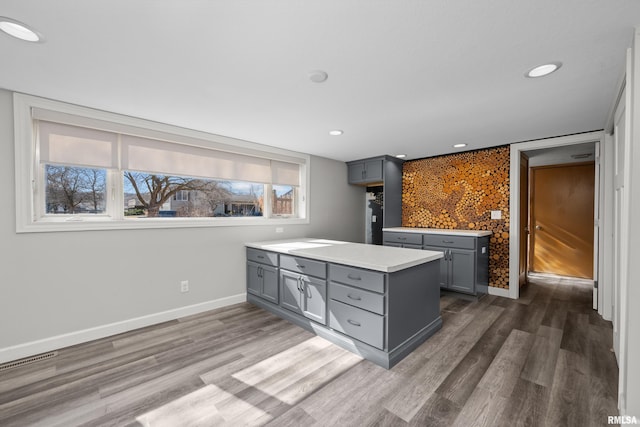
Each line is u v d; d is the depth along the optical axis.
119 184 2.59
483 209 3.81
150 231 2.74
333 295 2.40
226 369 1.99
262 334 2.55
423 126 2.81
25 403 1.64
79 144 2.35
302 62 1.63
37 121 2.18
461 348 2.27
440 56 1.56
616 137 2.13
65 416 1.54
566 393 1.71
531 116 2.51
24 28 1.31
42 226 2.19
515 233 3.54
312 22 1.28
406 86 1.93
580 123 2.71
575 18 1.24
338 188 4.62
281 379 1.88
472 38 1.40
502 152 3.64
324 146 3.68
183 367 2.02
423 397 1.69
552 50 1.49
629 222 1.36
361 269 2.17
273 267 3.04
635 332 1.34
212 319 2.89
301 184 4.15
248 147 3.42
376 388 1.78
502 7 1.17
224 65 1.67
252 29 1.33
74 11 1.20
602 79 1.81
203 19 1.26
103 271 2.48
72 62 1.63
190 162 2.98
